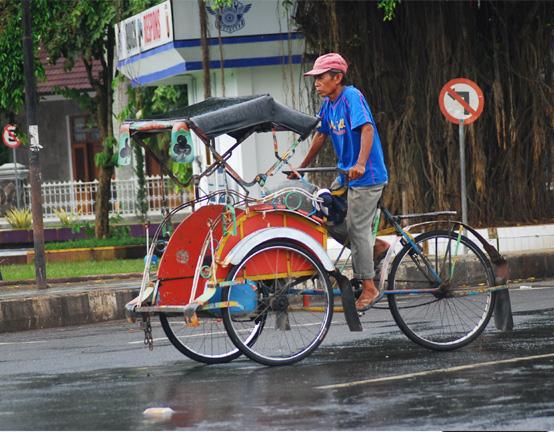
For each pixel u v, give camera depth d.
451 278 27.30
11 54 68.38
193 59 56.56
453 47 51.75
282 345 27.53
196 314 24.89
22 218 85.50
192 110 26.41
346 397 21.36
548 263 48.00
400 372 23.92
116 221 82.38
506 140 52.84
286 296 25.55
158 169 96.56
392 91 52.25
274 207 25.39
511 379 22.61
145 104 74.00
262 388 22.73
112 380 24.66
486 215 52.69
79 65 103.62
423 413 19.75
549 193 53.81
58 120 109.50
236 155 56.47
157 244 26.08
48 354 30.16
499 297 27.59
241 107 25.20
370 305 26.08
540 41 52.72
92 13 72.50
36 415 20.91
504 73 52.47
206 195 25.62
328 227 26.28
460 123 44.31
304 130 26.08
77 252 68.56
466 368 24.08
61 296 39.31
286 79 56.53
